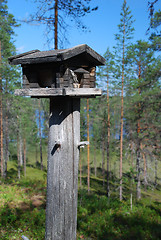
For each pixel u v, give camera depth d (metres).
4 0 15.92
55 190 2.92
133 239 7.14
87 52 3.02
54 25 8.82
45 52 3.25
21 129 23.03
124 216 9.39
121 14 16.06
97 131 26.42
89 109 19.92
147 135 17.00
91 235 7.07
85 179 28.97
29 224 6.57
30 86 3.20
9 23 16.31
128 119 17.55
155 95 15.30
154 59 16.86
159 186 23.38
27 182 12.20
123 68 16.88
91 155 38.62
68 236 2.93
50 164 2.98
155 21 7.83
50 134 3.00
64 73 2.89
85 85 3.35
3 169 20.00
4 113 19.67
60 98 2.90
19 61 3.06
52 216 2.95
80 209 9.06
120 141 17.83
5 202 8.12
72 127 2.97
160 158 17.06
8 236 5.76
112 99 18.77
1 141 18.08
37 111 28.83
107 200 11.61
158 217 10.02
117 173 26.33
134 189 22.28
